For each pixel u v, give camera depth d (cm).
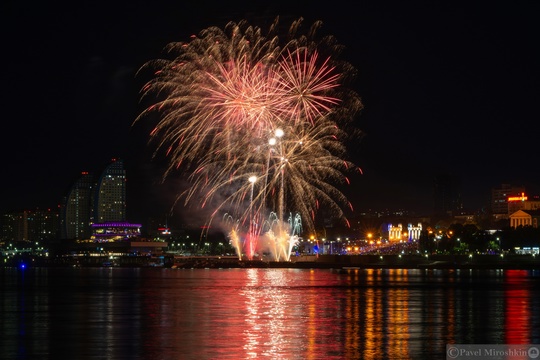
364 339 6831
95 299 12475
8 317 9175
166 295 13312
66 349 6375
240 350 6203
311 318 8725
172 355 5997
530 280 19450
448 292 13788
